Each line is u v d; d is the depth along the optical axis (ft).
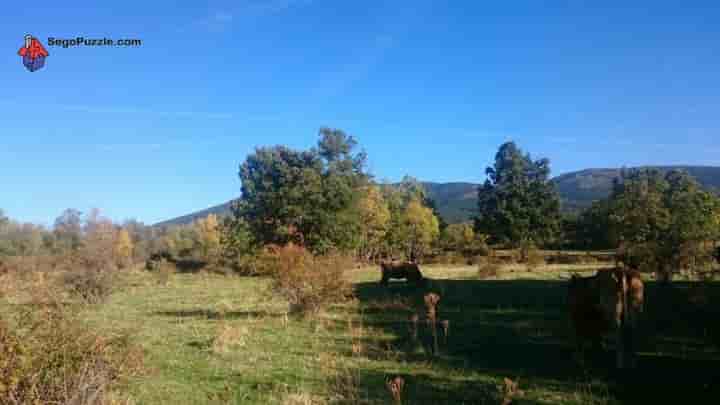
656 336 35.68
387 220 205.57
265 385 27.84
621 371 27.71
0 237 157.89
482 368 29.94
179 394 26.32
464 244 221.66
